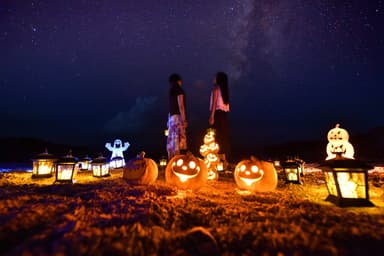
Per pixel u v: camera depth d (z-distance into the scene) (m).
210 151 7.14
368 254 2.17
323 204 3.95
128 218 3.03
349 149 6.27
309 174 8.31
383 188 5.28
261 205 3.83
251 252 2.23
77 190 5.23
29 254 2.06
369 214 3.28
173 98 7.38
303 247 2.29
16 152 21.89
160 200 4.09
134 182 5.76
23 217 3.06
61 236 2.44
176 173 5.13
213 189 5.43
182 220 3.12
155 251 2.24
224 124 9.43
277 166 11.16
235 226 2.86
